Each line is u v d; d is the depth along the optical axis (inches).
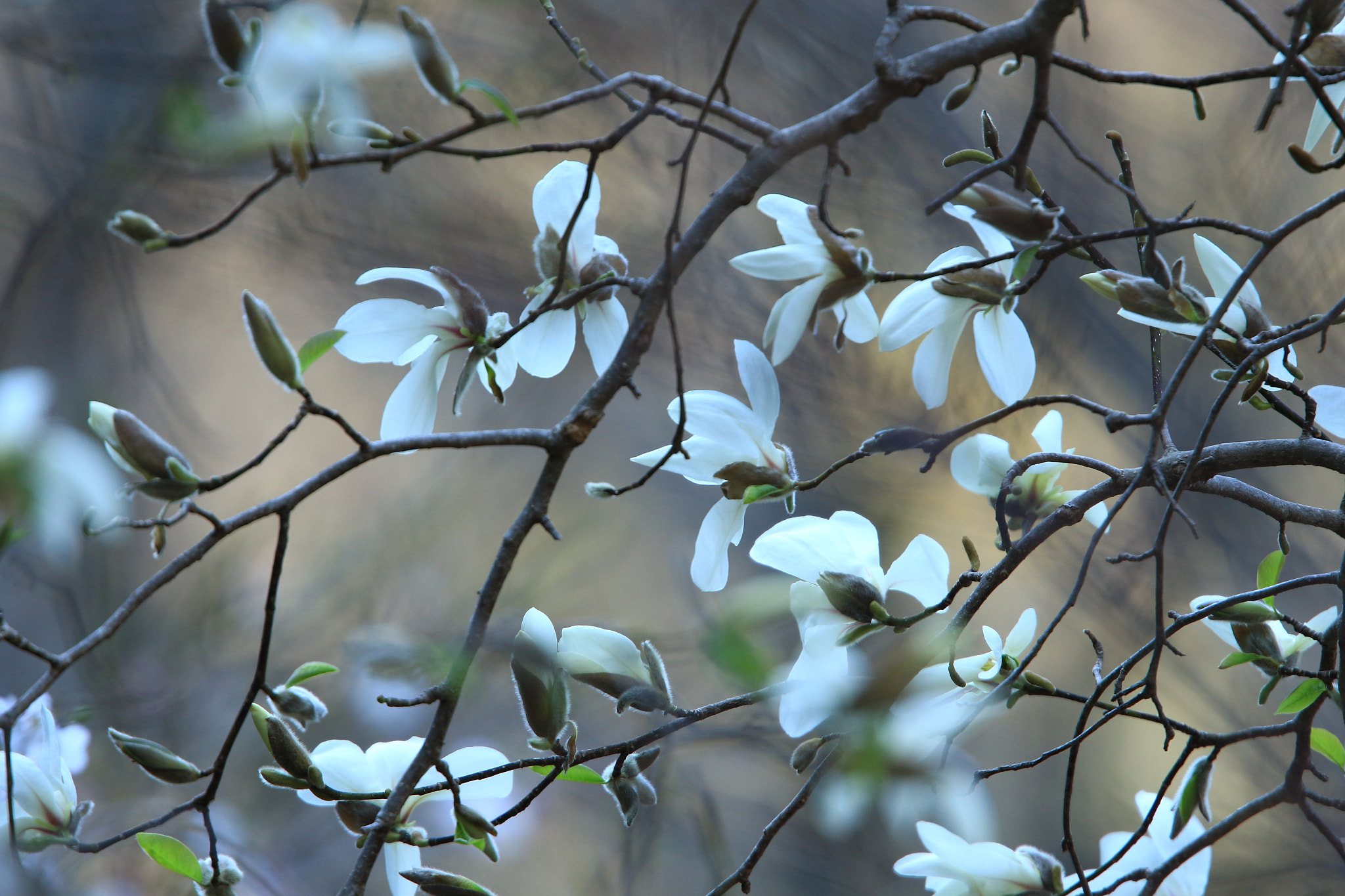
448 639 178.5
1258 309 180.7
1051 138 331.0
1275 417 318.0
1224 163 328.5
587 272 181.9
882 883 275.1
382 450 177.8
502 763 180.9
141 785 278.4
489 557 358.6
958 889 181.5
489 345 180.5
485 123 176.9
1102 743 344.2
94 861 232.2
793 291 180.1
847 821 175.9
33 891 179.8
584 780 179.8
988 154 180.7
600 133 336.2
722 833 232.1
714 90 177.2
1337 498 311.9
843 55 323.9
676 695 216.2
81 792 265.7
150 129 265.6
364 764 180.2
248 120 175.5
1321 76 179.8
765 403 180.7
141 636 302.5
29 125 302.5
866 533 180.5
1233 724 309.9
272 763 298.2
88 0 278.8
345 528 358.6
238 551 347.3
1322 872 276.1
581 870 291.4
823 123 178.4
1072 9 177.6
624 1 320.2
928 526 334.3
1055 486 184.2
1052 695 180.1
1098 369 327.9
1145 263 180.5
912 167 319.6
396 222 335.6
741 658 173.6
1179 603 316.8
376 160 176.6
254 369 419.5
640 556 359.6
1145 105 339.0
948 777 176.4
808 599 179.9
